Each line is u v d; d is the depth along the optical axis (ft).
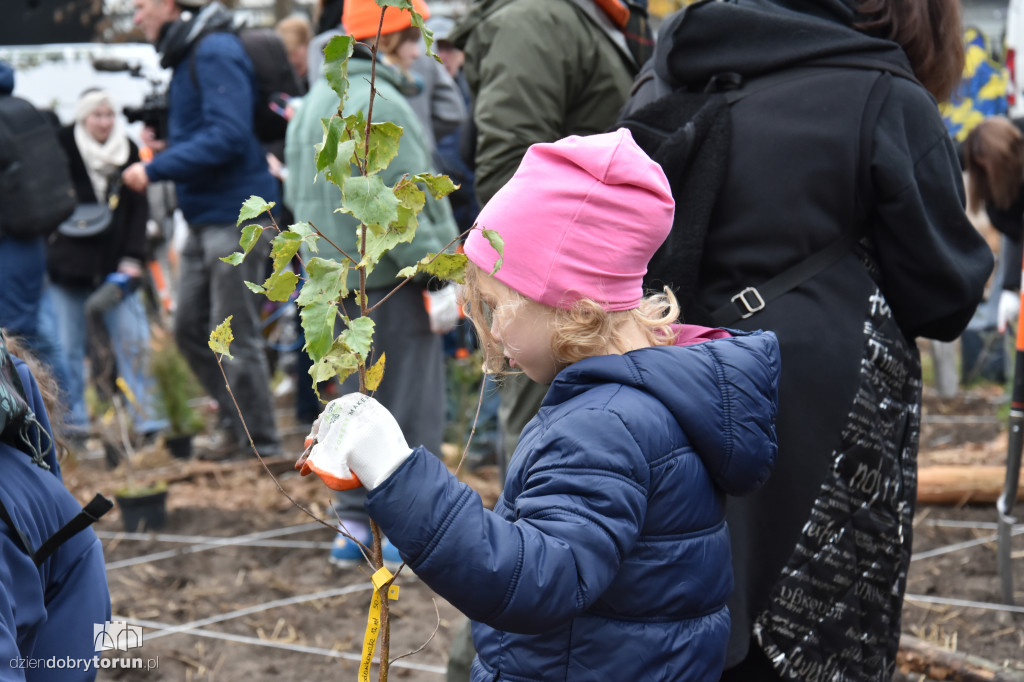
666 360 5.14
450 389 18.94
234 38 17.25
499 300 5.27
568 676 5.03
